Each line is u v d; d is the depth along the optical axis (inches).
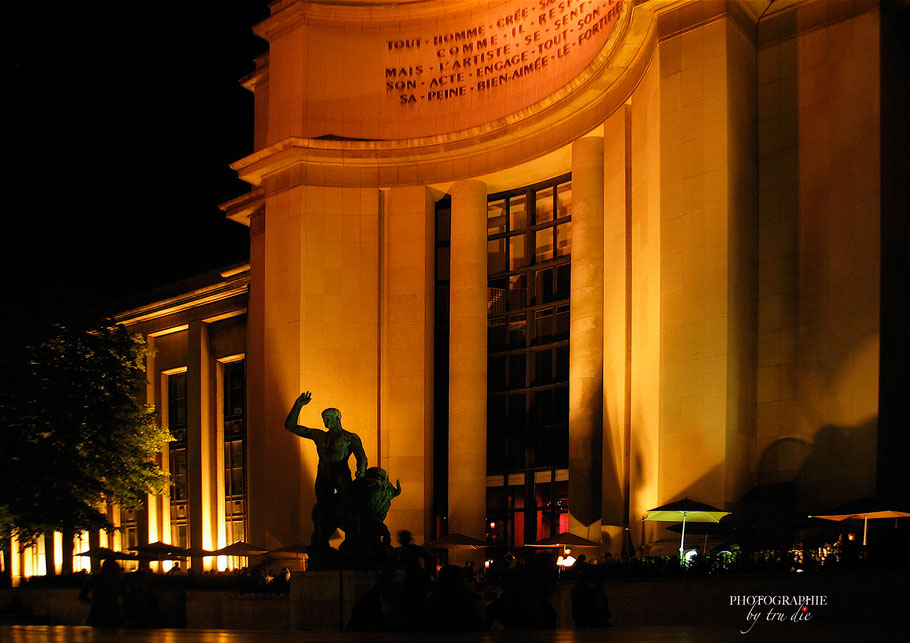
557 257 1551.4
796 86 1133.7
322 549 858.1
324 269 1622.8
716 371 1060.5
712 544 1011.9
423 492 1544.0
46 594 1226.6
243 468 1925.4
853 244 1057.5
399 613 499.2
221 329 2001.7
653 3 1171.3
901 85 1124.5
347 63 1702.8
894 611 685.9
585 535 1331.2
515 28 1578.5
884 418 1013.2
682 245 1114.1
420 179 1633.9
